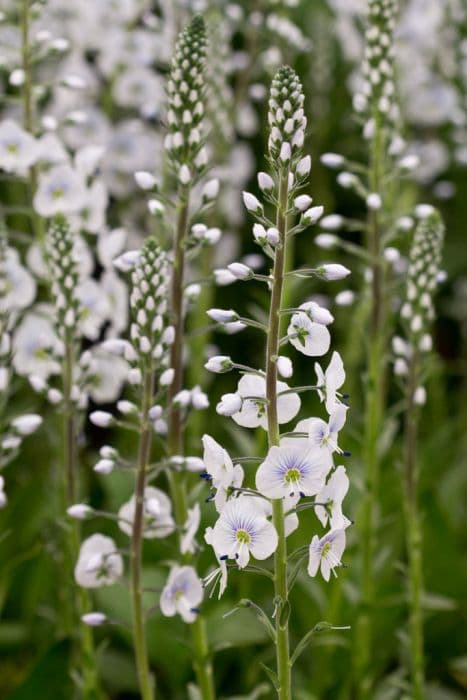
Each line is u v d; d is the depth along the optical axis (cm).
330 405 284
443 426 719
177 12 653
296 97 287
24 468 680
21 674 570
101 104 807
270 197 293
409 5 830
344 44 842
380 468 638
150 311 356
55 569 571
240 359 802
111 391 505
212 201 402
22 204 738
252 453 529
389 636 571
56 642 482
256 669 538
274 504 296
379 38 491
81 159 493
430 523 576
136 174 398
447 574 574
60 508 529
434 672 583
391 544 581
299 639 556
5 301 418
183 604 386
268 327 297
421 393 474
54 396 428
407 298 468
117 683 545
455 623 573
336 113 880
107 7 721
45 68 777
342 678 536
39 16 509
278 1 636
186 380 721
